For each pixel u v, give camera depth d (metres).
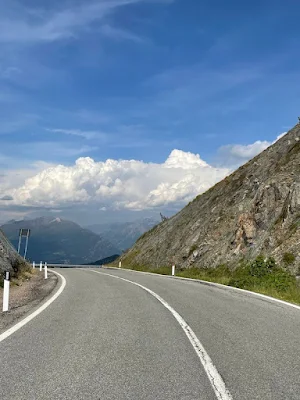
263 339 7.50
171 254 39.00
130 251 56.91
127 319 9.68
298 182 25.19
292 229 22.80
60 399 4.47
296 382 5.05
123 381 5.09
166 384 4.97
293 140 33.34
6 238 27.97
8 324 9.12
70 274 31.25
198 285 19.75
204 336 7.76
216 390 4.76
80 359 6.11
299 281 18.33
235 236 29.09
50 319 9.71
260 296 14.71
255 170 36.12
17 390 4.75
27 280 24.55
